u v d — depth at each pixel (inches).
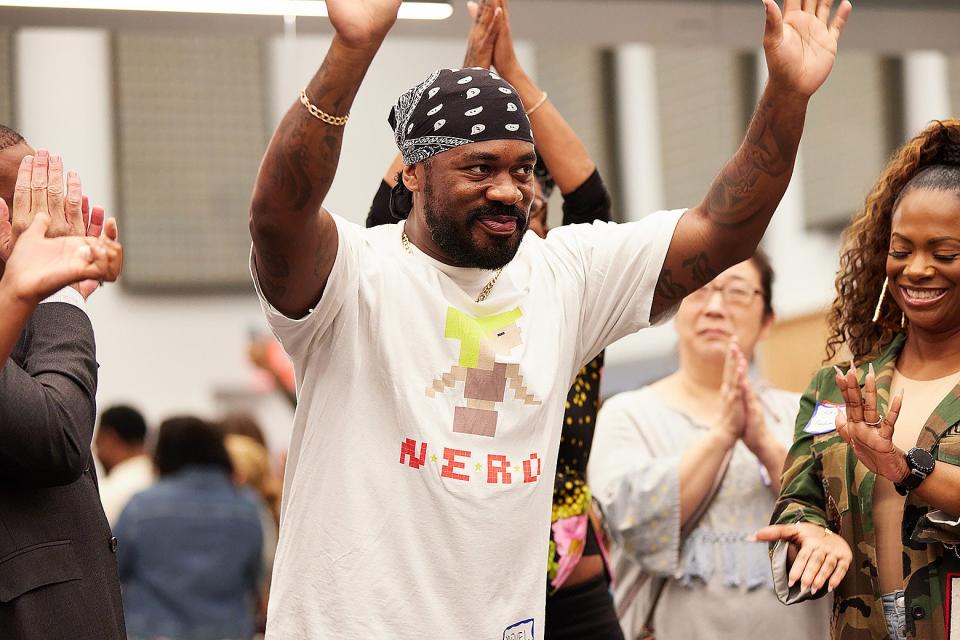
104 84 785.6
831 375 197.3
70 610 163.5
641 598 247.9
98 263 146.4
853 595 185.5
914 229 183.0
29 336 169.8
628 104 812.6
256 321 798.5
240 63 803.4
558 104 843.4
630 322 179.3
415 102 167.3
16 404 155.2
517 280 172.6
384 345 163.0
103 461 481.4
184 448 410.3
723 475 242.7
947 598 175.8
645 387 269.3
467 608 160.4
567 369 173.6
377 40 151.2
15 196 152.2
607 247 178.1
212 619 398.3
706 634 238.4
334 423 163.2
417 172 167.2
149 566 399.9
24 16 299.3
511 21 338.6
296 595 162.4
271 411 781.9
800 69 165.6
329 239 158.1
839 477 187.3
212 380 788.0
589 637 217.9
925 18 353.1
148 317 785.6
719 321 259.6
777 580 187.6
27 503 163.6
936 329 185.6
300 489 164.7
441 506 160.6
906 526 179.2
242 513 409.7
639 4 329.1
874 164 712.4
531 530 165.8
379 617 158.9
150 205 789.9
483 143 161.8
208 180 799.1
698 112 782.5
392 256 168.4
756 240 176.6
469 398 163.8
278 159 151.5
